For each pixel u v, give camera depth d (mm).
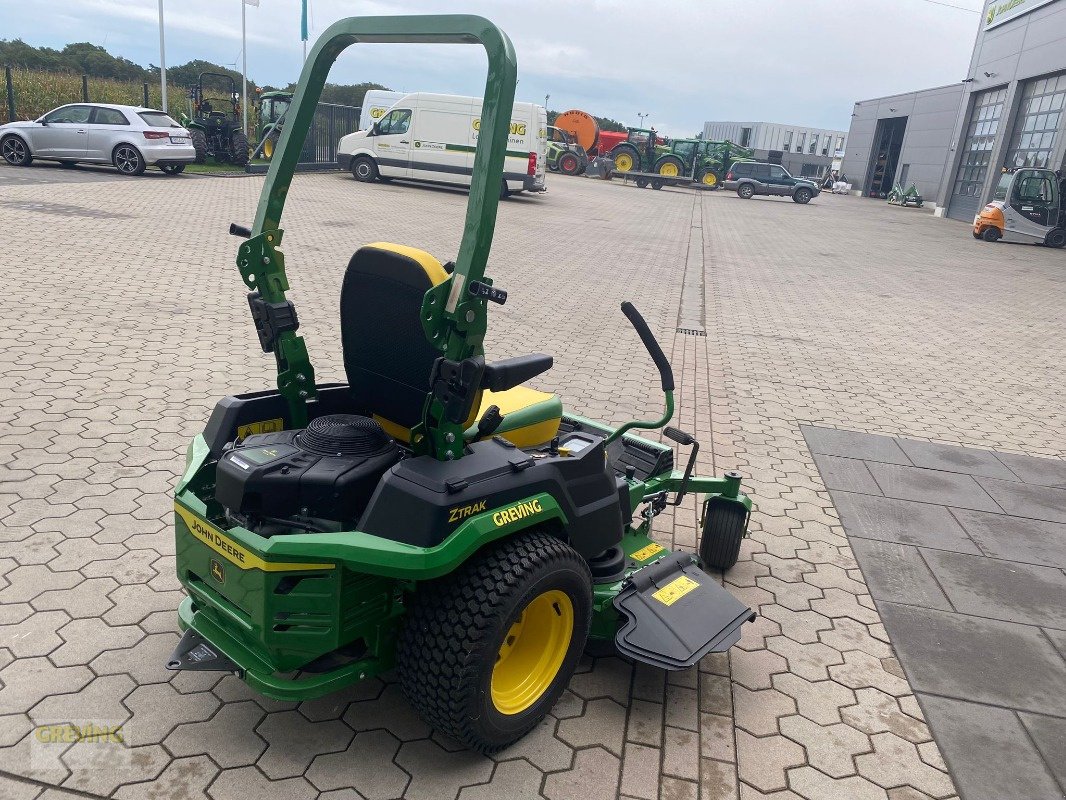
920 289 15273
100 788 2506
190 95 24953
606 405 6785
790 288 14250
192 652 2719
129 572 3652
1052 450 6645
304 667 2693
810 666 3535
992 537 4973
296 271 10820
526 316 9914
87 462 4668
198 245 11648
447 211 18844
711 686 3328
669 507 5000
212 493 2967
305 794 2553
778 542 4727
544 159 25000
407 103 23344
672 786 2752
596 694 3205
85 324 7410
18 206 13141
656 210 27594
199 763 2643
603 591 3199
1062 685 3537
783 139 86688
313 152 26734
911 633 3867
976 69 36219
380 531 2518
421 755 2777
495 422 2979
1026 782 2936
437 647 2541
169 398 5777
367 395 3133
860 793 2814
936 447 6535
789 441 6426
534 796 2639
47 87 24609
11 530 3895
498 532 2609
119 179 18031
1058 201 25391
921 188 50156
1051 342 11219
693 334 9969
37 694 2877
